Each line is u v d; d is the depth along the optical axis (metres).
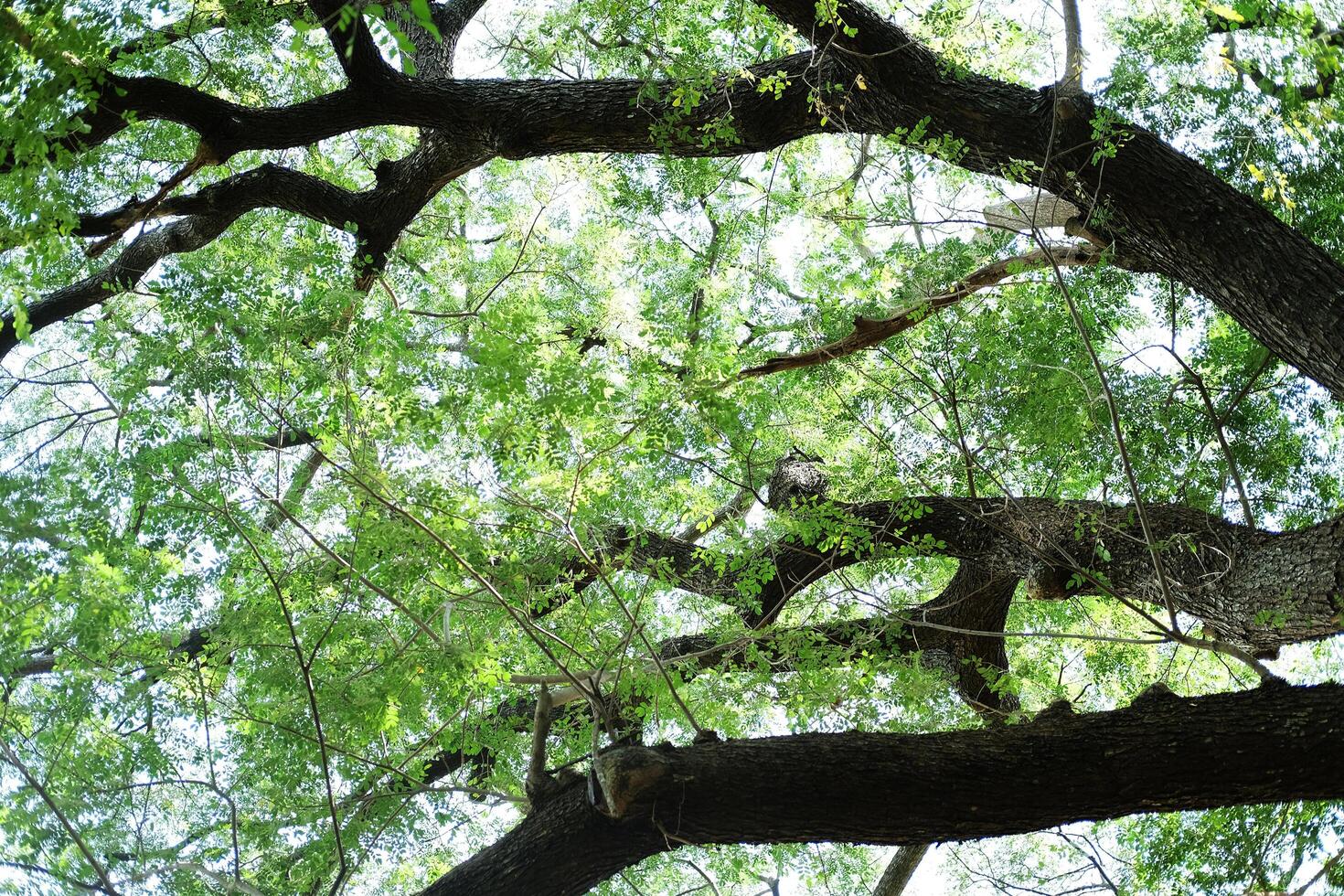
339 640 5.35
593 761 4.42
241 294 5.08
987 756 4.41
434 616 5.38
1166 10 8.53
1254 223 5.41
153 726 5.30
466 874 4.57
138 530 5.19
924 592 8.62
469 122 7.28
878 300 7.34
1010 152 6.06
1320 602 4.75
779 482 7.62
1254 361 7.15
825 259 9.00
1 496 4.36
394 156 10.70
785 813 4.34
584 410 4.55
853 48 6.21
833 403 7.89
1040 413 7.08
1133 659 8.47
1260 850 6.52
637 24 9.11
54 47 4.26
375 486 4.89
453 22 8.70
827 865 8.59
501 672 5.13
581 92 7.05
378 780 5.54
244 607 5.36
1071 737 4.45
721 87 6.75
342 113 7.30
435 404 4.91
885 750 4.44
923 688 5.92
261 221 9.35
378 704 5.16
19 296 4.45
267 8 7.36
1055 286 7.09
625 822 4.47
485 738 6.25
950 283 7.29
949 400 6.96
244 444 5.01
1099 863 6.41
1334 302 5.03
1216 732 4.35
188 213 7.54
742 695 6.25
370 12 2.73
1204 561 5.45
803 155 9.82
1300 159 6.73
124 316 7.34
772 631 5.91
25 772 4.01
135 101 6.82
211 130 7.09
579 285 10.55
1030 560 6.16
